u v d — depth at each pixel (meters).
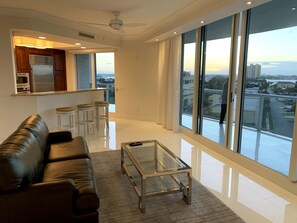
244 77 3.62
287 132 3.19
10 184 1.66
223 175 3.30
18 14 4.24
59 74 7.72
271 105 3.40
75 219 1.82
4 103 4.50
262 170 3.25
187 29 4.72
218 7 3.25
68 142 3.34
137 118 7.30
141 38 6.82
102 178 3.18
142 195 2.38
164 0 3.72
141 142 3.47
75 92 5.30
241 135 3.74
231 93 3.84
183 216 2.34
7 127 4.57
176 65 5.60
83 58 7.86
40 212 1.74
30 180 1.85
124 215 2.35
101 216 2.33
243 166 3.61
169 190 2.59
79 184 1.99
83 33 5.62
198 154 4.17
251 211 2.44
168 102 5.94
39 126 2.95
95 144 4.75
